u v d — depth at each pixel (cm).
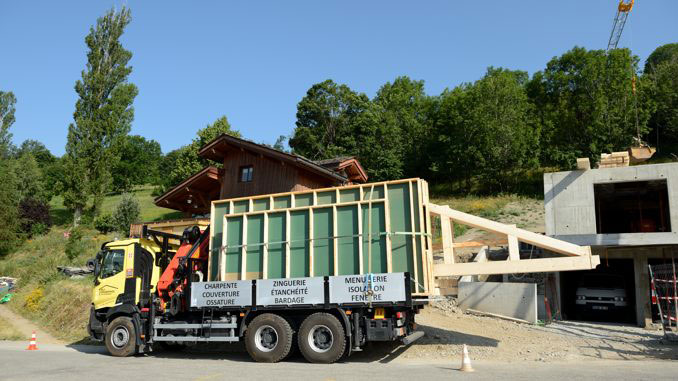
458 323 1505
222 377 817
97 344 1520
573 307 2061
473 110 4412
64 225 4506
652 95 4875
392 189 1045
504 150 4234
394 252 1007
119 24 4625
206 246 1236
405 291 956
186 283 1152
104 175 4266
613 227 2462
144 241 1267
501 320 1622
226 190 2317
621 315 1856
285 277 1080
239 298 1080
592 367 895
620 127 4291
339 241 1049
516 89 4550
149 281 1240
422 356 1076
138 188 7988
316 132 6456
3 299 2309
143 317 1189
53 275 2339
